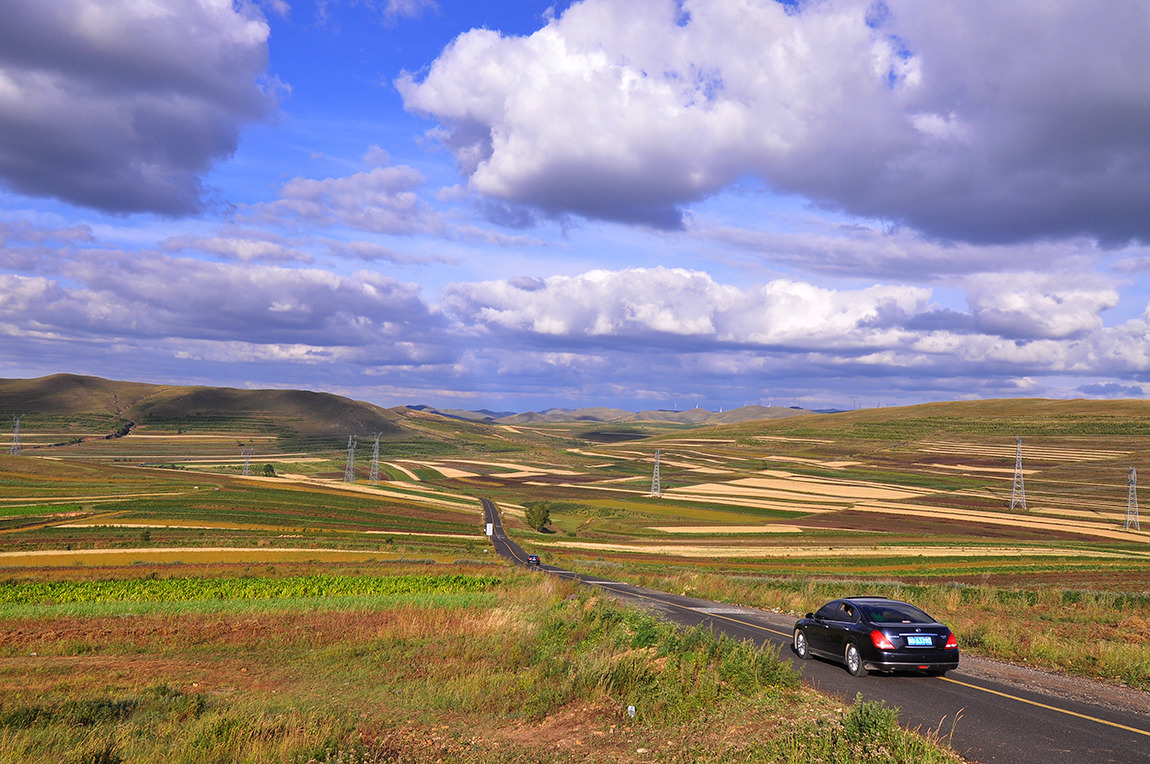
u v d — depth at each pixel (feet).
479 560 219.20
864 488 513.86
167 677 53.26
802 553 256.52
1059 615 83.35
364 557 212.43
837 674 47.44
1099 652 51.13
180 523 280.10
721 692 38.70
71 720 38.27
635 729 33.99
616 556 248.93
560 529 358.64
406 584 127.54
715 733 32.14
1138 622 73.77
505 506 447.01
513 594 100.94
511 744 32.99
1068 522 364.58
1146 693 41.63
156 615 88.69
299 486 451.94
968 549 268.62
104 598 114.93
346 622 80.07
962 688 42.70
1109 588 156.46
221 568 172.76
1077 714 36.29
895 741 28.43
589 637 58.59
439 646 61.16
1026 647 57.00
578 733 34.30
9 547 219.61
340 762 29.91
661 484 558.97
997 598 109.09
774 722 33.04
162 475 455.63
